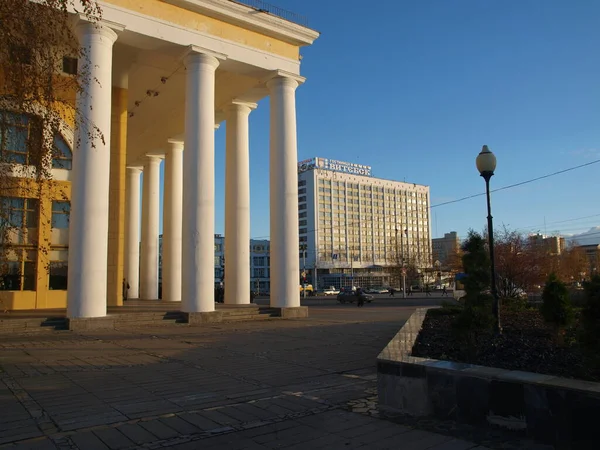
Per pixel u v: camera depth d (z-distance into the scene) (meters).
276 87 19.88
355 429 4.81
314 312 24.80
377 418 5.18
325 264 104.25
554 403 4.12
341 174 111.25
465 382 4.79
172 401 5.97
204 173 17.05
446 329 9.46
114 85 20.97
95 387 6.74
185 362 8.84
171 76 21.53
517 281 18.77
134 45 17.02
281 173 19.55
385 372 5.54
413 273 69.06
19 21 7.43
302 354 9.84
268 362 8.88
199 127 17.17
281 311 18.97
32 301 19.27
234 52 18.41
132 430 4.80
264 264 97.06
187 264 16.77
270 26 19.22
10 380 7.21
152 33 16.41
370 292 65.88
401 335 8.02
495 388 4.55
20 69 7.68
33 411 5.46
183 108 25.27
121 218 20.84
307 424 5.00
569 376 5.16
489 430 4.58
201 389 6.64
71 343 11.45
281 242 19.44
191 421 5.11
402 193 122.12
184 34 17.12
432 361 5.32
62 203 19.84
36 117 8.27
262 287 96.00
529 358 6.13
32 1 7.70
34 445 4.34
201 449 4.28
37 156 8.42
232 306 20.48
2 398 6.08
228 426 4.95
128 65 20.41
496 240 23.80
